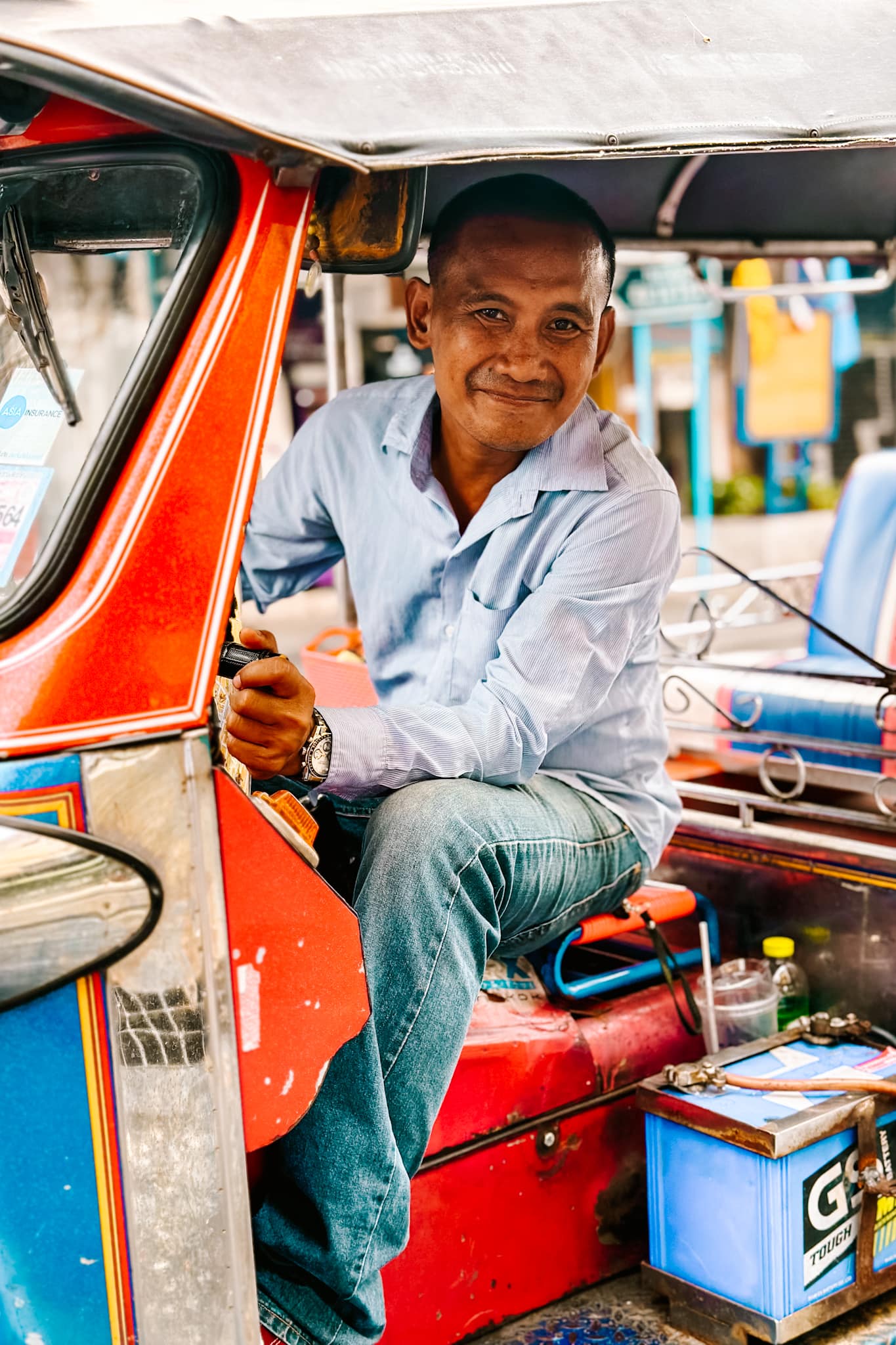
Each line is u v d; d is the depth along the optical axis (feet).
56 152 4.36
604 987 7.09
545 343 5.94
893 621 10.18
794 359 40.29
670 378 38.63
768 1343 6.41
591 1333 6.38
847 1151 6.44
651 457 6.72
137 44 3.74
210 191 4.15
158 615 3.95
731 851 8.05
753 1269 6.20
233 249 4.16
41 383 4.59
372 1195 4.98
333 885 6.17
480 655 6.64
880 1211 6.61
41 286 4.59
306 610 31.78
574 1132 6.64
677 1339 6.35
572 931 6.96
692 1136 6.43
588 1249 6.75
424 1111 5.37
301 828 4.72
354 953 4.43
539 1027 6.57
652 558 6.41
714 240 9.32
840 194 9.21
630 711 7.01
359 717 5.46
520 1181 6.41
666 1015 7.13
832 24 4.89
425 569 6.83
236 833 4.08
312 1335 4.98
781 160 8.59
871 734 8.59
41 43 3.59
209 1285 4.01
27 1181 3.86
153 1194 3.96
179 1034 3.94
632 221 8.88
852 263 10.03
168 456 4.03
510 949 6.73
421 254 8.62
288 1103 4.29
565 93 4.28
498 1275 6.34
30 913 3.74
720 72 4.56
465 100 4.11
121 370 4.53
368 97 3.99
